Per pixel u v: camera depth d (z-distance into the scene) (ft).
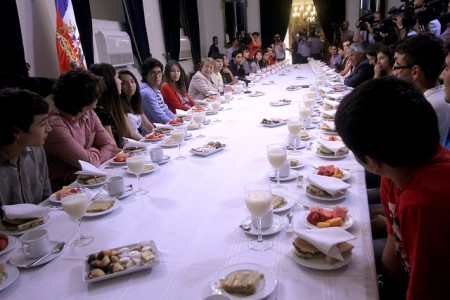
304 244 2.92
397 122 2.22
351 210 3.71
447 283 2.18
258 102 11.16
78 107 6.17
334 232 2.98
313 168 5.02
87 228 3.74
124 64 19.99
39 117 4.65
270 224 3.45
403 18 12.70
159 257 3.09
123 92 9.64
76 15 15.17
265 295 2.46
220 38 33.19
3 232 3.78
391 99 2.24
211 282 2.67
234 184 4.66
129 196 4.49
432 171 2.33
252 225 3.51
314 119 7.89
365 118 2.29
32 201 5.11
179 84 13.35
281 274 2.76
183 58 28.73
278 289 2.58
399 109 2.22
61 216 4.09
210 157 5.85
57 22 12.50
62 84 6.12
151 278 2.82
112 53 18.58
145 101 10.89
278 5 32.89
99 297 2.63
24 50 11.85
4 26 10.64
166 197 4.40
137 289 2.69
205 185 4.70
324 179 4.18
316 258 2.86
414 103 2.24
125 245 3.25
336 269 2.75
